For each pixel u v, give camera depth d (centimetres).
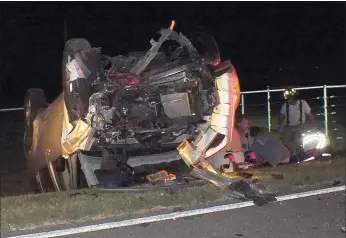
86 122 601
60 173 695
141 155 715
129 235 503
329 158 880
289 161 852
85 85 598
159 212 573
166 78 599
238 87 621
